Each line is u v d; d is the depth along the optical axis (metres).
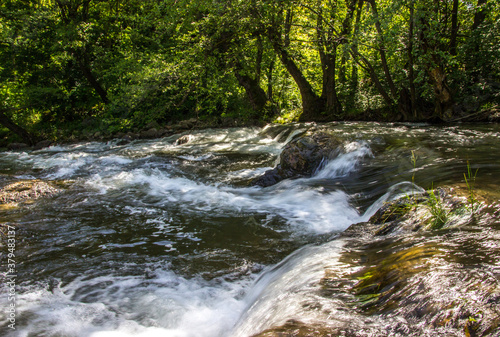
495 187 4.34
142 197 7.39
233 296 3.74
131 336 3.21
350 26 14.77
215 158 10.99
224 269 4.34
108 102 21.73
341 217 5.57
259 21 14.96
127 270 4.45
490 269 2.34
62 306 3.71
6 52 20.88
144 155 12.35
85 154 13.93
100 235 5.56
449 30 14.47
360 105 16.59
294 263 3.85
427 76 13.59
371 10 13.98
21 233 5.67
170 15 16.47
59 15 20.59
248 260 4.53
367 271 2.91
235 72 17.22
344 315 2.26
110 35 21.80
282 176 7.73
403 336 1.91
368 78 17.67
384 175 6.57
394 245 3.34
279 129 13.85
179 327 3.30
